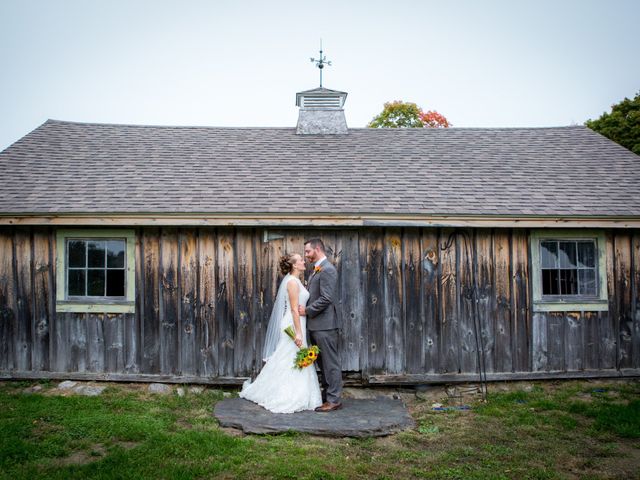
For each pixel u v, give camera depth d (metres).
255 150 8.84
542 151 9.07
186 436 5.05
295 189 7.34
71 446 4.86
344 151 8.87
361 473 4.41
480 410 6.23
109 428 5.23
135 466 4.39
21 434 5.05
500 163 8.52
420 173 8.02
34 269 7.06
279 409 5.86
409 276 7.11
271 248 7.04
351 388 7.08
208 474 4.29
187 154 8.59
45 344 7.05
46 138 8.91
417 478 4.36
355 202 6.99
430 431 5.50
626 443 5.20
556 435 5.41
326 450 4.89
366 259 7.08
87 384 6.91
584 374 7.27
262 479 4.24
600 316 7.37
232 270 7.03
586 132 9.98
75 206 6.75
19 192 7.07
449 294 7.16
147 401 6.32
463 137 9.71
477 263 7.21
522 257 7.27
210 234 7.05
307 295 6.16
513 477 4.40
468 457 4.83
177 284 7.04
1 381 7.03
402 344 7.08
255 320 7.00
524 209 7.00
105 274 7.11
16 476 4.20
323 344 6.01
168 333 7.02
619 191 7.59
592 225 7.00
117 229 7.04
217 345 7.00
